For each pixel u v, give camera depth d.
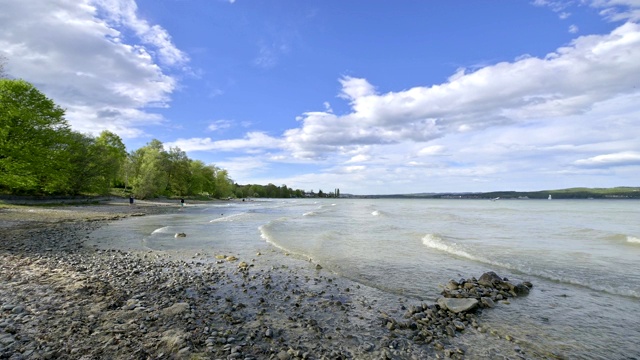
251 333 5.84
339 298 8.32
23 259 11.48
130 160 83.94
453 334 6.09
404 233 22.08
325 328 6.30
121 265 11.49
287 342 5.56
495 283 9.22
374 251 15.13
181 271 10.95
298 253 14.71
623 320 6.88
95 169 48.47
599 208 65.00
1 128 31.52
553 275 10.53
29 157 32.44
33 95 35.69
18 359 4.40
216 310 7.04
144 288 8.49
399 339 5.85
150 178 75.50
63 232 19.89
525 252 14.60
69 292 7.55
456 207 73.06
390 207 74.88
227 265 12.16
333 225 28.23
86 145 48.50
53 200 42.75
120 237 19.06
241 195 183.62
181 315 6.51
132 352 4.80
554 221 33.44
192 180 107.69
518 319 6.93
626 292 8.72
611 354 5.42
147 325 5.90
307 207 75.38
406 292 8.91
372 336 5.96
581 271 11.06
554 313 7.30
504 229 25.03
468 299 7.81
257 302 7.80
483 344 5.74
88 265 11.16
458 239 19.16
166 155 99.19
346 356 5.14
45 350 4.70
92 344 4.99
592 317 7.05
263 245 17.05
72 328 5.51
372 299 8.27
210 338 5.45
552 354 5.40
